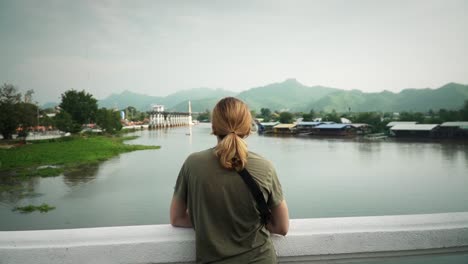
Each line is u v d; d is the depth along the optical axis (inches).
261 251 52.3
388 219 64.9
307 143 2753.4
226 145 52.1
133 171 1405.0
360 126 3698.3
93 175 1305.4
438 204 893.8
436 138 3078.2
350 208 850.8
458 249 62.9
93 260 56.4
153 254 57.1
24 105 2586.1
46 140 2647.6
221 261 51.4
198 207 52.6
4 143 2409.0
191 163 54.8
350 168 1471.5
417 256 62.2
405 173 1344.7
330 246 60.4
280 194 55.3
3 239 56.7
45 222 714.8
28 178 1232.2
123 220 738.8
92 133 3555.6
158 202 890.1
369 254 61.5
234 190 51.5
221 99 58.9
